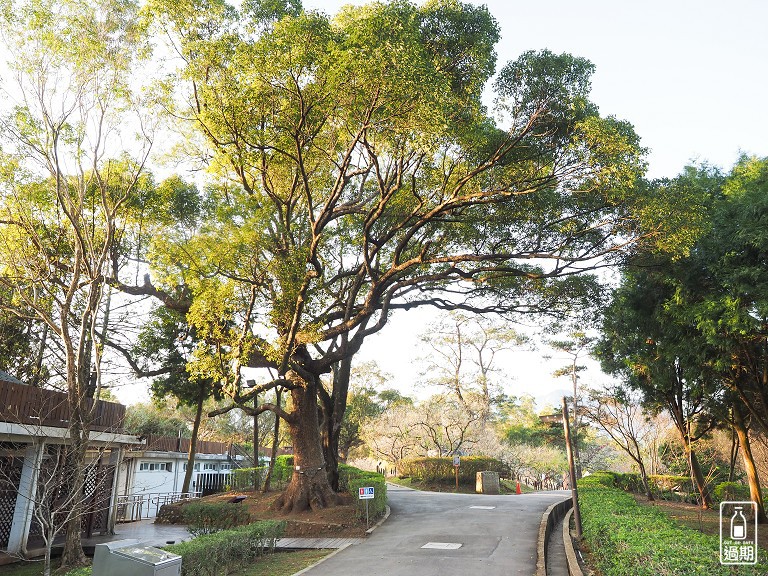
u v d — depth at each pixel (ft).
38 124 39.06
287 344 41.93
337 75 34.37
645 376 66.28
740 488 74.69
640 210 43.27
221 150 43.47
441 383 137.80
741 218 39.96
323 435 64.90
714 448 89.76
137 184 47.29
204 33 40.37
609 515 32.99
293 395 58.65
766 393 47.80
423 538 44.29
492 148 46.39
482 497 79.61
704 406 64.44
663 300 51.37
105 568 20.25
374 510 53.67
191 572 28.99
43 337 62.23
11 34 38.24
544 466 151.02
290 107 39.22
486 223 54.54
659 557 20.92
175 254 40.57
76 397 39.60
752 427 66.13
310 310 45.83
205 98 40.83
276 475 88.63
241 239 39.27
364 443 151.02
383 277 50.70
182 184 50.16
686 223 41.24
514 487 104.99
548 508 61.82
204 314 40.22
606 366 71.51
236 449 114.11
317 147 45.50
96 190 44.75
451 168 46.88
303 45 35.86
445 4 40.06
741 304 38.96
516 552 38.17
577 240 51.70
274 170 50.39
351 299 53.78
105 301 53.06
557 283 60.13
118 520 63.93
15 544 41.91
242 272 40.81
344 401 67.21
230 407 41.70
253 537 38.47
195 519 50.06
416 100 34.78
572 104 41.29
